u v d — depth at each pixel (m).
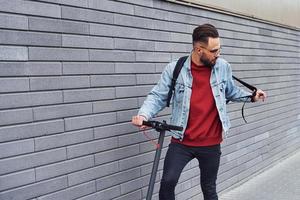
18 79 2.78
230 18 5.39
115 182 3.61
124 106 3.67
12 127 2.76
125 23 3.65
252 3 5.97
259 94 3.50
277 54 6.90
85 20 3.26
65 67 3.11
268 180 5.89
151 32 3.97
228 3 5.31
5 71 2.70
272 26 6.70
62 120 3.11
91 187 3.38
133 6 3.74
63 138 3.12
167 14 4.19
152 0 3.97
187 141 3.33
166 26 4.18
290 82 7.49
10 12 2.72
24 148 2.84
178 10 4.36
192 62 3.31
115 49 3.56
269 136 6.57
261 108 6.29
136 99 3.80
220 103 3.34
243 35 5.72
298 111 7.89
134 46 3.76
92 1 3.31
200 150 3.36
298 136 7.86
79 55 3.22
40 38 2.92
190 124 3.32
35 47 2.89
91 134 3.36
